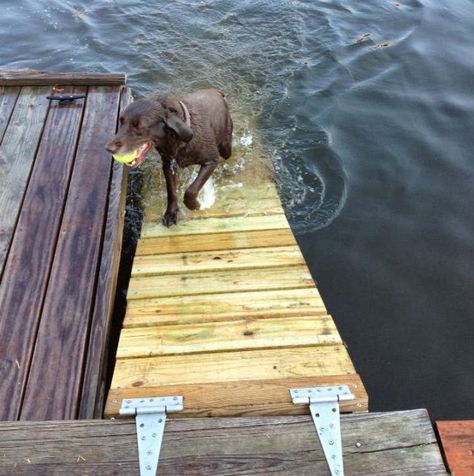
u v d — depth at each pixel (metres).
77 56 3.03
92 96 2.18
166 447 1.01
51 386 1.23
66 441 1.01
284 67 2.96
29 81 2.22
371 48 3.12
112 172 1.82
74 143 1.94
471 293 1.75
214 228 1.78
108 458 0.99
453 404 1.49
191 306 1.46
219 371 1.23
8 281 1.46
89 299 1.42
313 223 1.99
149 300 1.50
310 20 3.41
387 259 1.86
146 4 3.55
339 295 1.75
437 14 3.47
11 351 1.30
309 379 1.19
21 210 1.67
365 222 1.99
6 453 0.99
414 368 1.57
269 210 1.87
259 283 1.54
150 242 1.73
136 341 1.33
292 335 1.33
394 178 2.17
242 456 1.00
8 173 1.81
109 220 1.65
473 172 2.20
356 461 0.99
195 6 3.54
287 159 2.26
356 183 2.15
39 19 3.37
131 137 1.48
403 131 2.44
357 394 1.15
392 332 1.66
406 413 1.06
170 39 3.19
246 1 3.60
